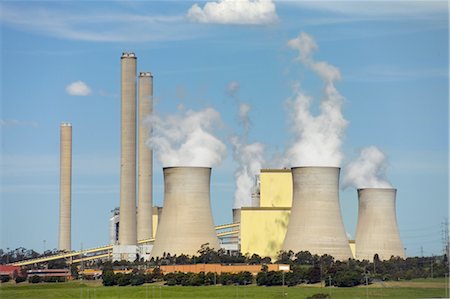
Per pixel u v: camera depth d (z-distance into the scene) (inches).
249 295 4065.0
